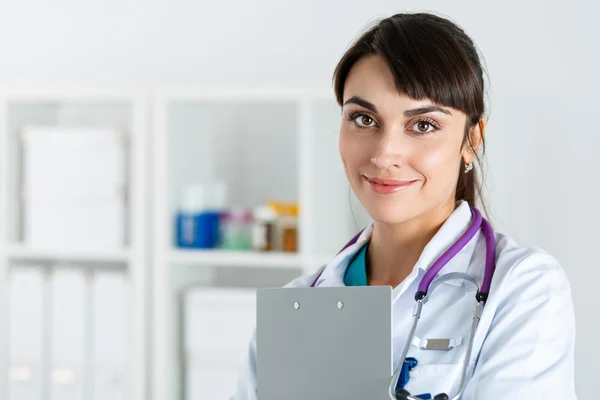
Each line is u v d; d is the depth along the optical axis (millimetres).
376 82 1209
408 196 1234
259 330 1169
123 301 3000
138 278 2986
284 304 1155
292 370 1150
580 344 3002
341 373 1127
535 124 3035
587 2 2998
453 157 1244
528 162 3039
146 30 3365
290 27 3238
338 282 1413
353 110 1239
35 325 3057
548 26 3029
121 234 3053
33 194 3102
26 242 3125
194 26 3320
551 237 3029
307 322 1145
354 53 1242
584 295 3008
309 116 2844
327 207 2941
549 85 3029
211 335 2941
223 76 3299
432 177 1228
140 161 2980
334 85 1298
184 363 3084
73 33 3424
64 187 3080
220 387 2936
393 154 1214
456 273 1251
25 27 3453
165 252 2969
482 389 1165
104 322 3016
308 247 2850
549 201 3027
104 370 3012
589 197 3002
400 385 1221
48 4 3438
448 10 3102
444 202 1344
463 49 1243
